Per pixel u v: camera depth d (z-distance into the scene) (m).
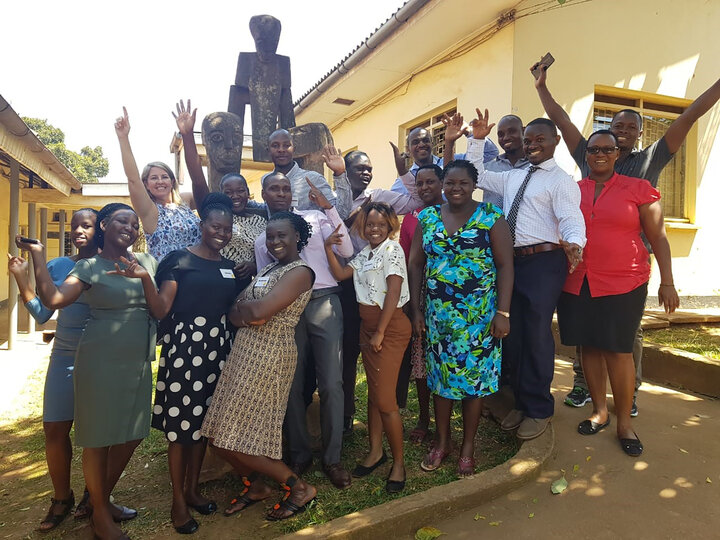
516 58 6.40
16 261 2.35
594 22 6.71
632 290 3.11
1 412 4.88
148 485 3.25
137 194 3.28
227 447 2.61
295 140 4.61
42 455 3.87
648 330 5.83
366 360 3.04
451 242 3.04
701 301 7.51
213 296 2.79
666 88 7.15
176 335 2.74
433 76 8.04
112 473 2.70
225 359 2.85
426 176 3.46
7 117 5.83
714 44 7.46
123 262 2.49
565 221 3.05
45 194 10.05
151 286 2.53
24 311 9.56
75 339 2.79
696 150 7.52
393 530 2.55
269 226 2.83
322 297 3.21
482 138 3.71
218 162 4.29
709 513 2.57
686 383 4.35
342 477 3.06
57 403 2.74
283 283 2.71
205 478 3.20
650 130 7.42
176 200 3.65
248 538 2.61
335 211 3.33
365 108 10.30
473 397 3.08
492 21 6.72
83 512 2.87
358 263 3.13
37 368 6.70
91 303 2.53
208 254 2.89
